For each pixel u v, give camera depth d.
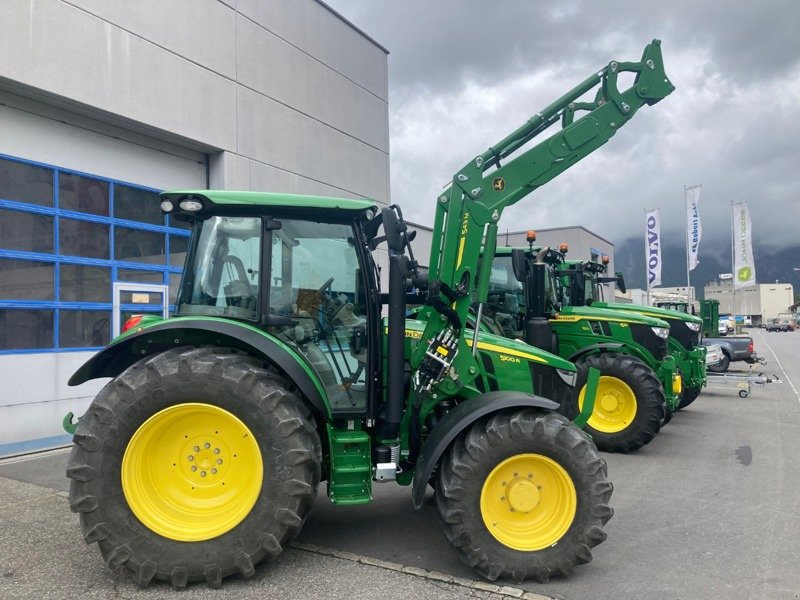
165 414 3.28
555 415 3.57
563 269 8.57
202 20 8.63
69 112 7.27
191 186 8.91
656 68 4.25
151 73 7.87
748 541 4.04
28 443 6.74
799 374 16.75
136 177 8.10
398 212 3.87
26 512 4.50
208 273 3.72
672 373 7.76
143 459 3.30
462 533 3.33
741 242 27.23
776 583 3.38
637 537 4.11
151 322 3.71
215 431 3.40
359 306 3.86
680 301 18.52
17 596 3.13
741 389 11.88
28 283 6.80
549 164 4.05
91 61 7.13
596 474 3.40
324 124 11.12
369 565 3.57
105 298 7.68
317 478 3.44
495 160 4.23
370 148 12.45
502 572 3.33
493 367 4.23
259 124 9.62
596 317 7.84
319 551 3.77
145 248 8.23
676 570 3.56
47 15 6.68
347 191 11.71
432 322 3.99
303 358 3.65
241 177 9.28
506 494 3.46
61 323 7.14
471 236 3.94
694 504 4.88
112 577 3.36
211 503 3.37
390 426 3.76
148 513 3.26
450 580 3.38
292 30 10.35
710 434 8.07
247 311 3.67
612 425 7.02
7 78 6.30
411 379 3.99
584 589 3.30
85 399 7.36
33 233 6.87
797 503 4.91
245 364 3.40
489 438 3.39
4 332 6.57
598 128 4.16
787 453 6.87
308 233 3.81
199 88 8.57
